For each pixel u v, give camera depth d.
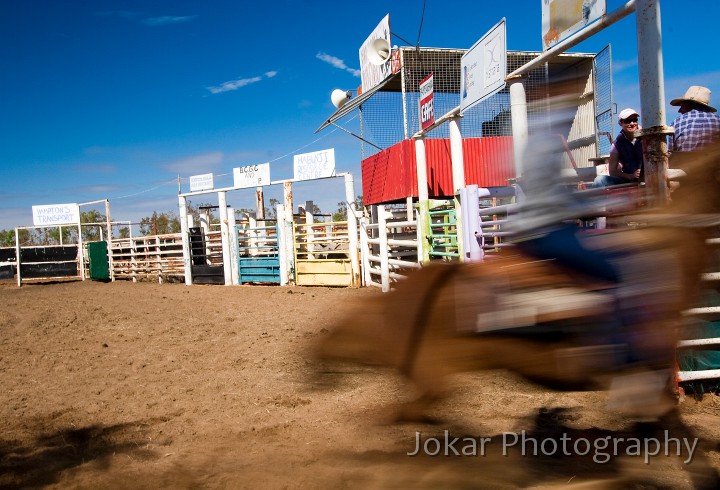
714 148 4.42
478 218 10.23
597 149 9.23
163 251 23.25
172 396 7.05
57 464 5.16
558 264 3.59
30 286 24.94
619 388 3.67
